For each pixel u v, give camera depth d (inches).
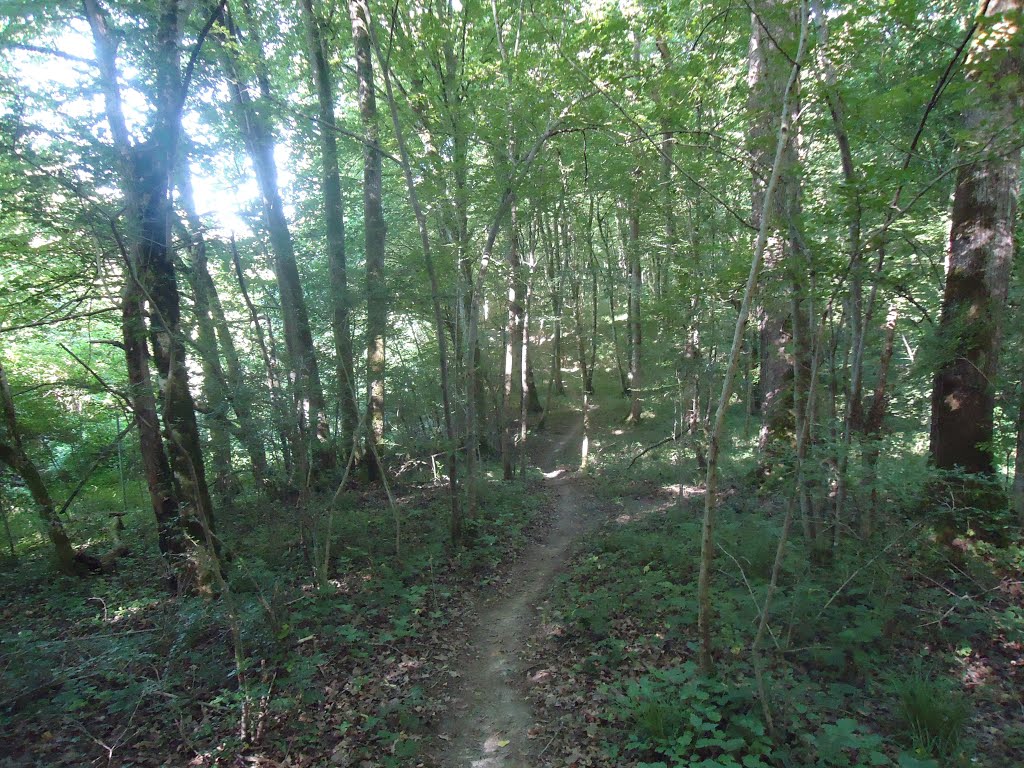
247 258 366.6
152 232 234.1
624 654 195.8
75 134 210.4
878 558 187.2
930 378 283.1
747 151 248.5
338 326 306.2
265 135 339.0
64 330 370.9
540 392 986.1
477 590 282.0
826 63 187.0
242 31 414.9
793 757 132.3
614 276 761.0
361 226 566.6
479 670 207.2
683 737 137.2
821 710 150.5
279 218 350.3
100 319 340.5
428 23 376.8
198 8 326.6
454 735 170.4
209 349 252.4
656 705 149.6
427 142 395.2
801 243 180.9
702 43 286.2
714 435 153.0
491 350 673.6
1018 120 154.3
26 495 361.4
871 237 170.1
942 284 274.2
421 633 231.0
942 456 242.5
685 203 458.6
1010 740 139.3
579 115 288.7
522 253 617.3
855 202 165.6
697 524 283.7
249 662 193.9
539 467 669.9
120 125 226.5
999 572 208.2
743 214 410.3
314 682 190.1
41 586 289.9
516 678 198.5
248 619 198.8
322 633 219.0
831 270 171.8
